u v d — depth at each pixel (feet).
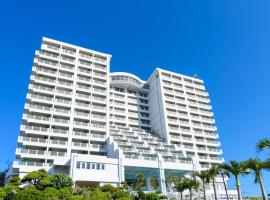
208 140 295.89
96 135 232.12
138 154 210.59
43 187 126.52
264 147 69.46
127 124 298.76
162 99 302.86
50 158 197.36
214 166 134.92
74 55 273.95
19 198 101.04
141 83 340.18
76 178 172.35
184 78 340.39
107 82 274.36
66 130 224.33
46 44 268.21
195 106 318.45
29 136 210.79
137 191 143.95
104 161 187.21
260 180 97.25
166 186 202.80
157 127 297.12
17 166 182.19
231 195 175.01
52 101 233.55
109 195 123.75
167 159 214.90
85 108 245.04
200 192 170.30
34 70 242.99
